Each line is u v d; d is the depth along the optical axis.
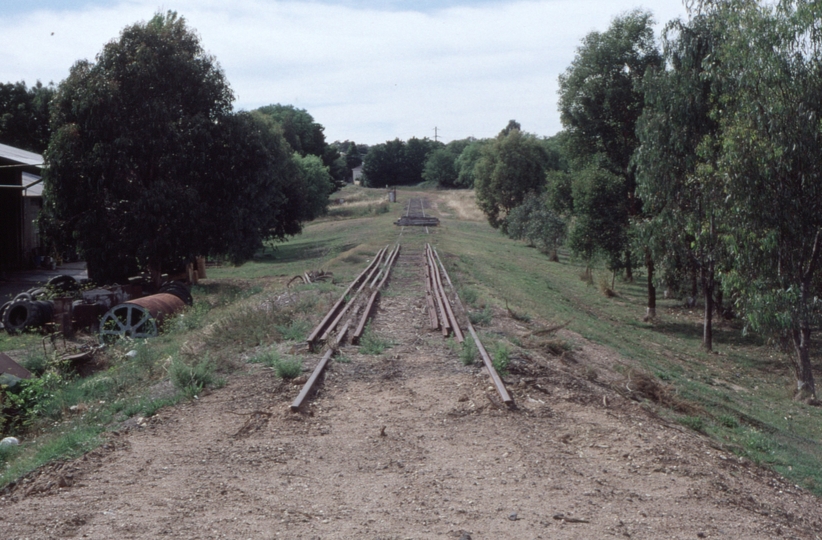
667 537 5.14
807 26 15.60
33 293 21.78
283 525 5.12
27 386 10.78
